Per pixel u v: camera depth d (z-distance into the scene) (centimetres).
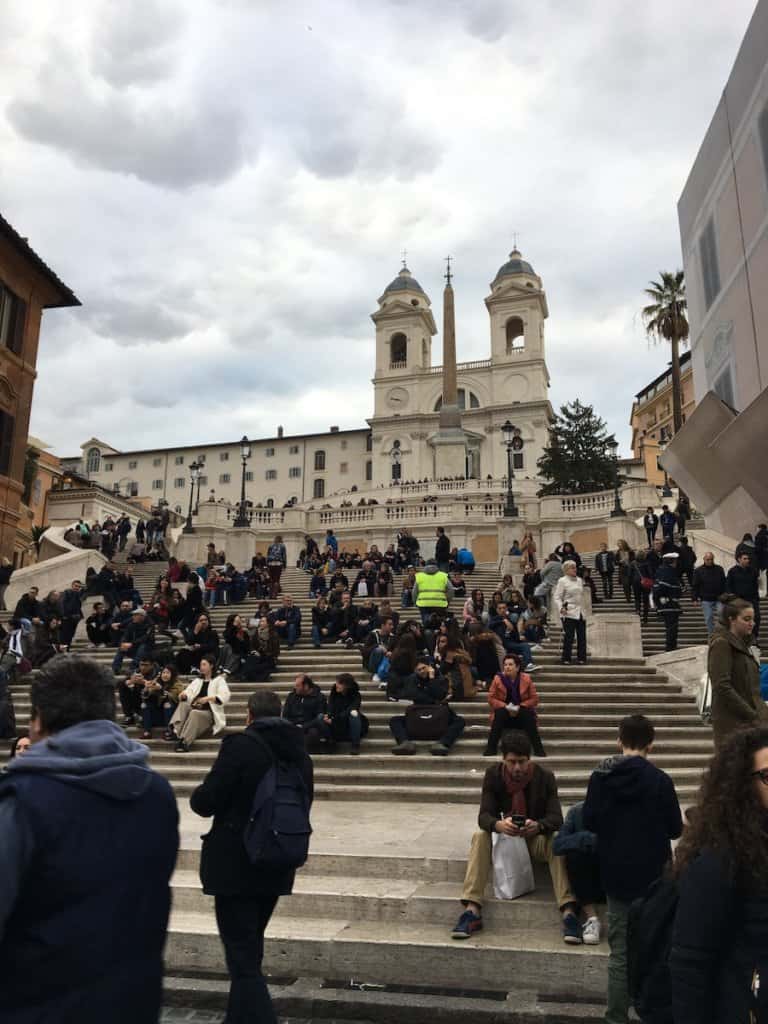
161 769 960
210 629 1331
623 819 427
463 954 495
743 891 229
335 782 920
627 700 1149
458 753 995
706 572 1370
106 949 205
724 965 228
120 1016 204
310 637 1630
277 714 434
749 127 1955
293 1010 467
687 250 2447
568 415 5425
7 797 209
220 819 406
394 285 9112
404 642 1130
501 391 8244
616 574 2369
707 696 977
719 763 246
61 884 204
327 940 512
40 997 198
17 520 2644
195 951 524
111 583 1936
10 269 2597
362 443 8519
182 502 8800
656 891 281
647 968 272
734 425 1977
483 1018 451
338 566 2711
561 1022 445
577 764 927
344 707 1000
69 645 1630
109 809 218
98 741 229
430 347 9206
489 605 1541
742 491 2164
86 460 9256
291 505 4141
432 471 8088
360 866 616
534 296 8400
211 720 1057
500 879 534
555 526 3512
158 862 225
